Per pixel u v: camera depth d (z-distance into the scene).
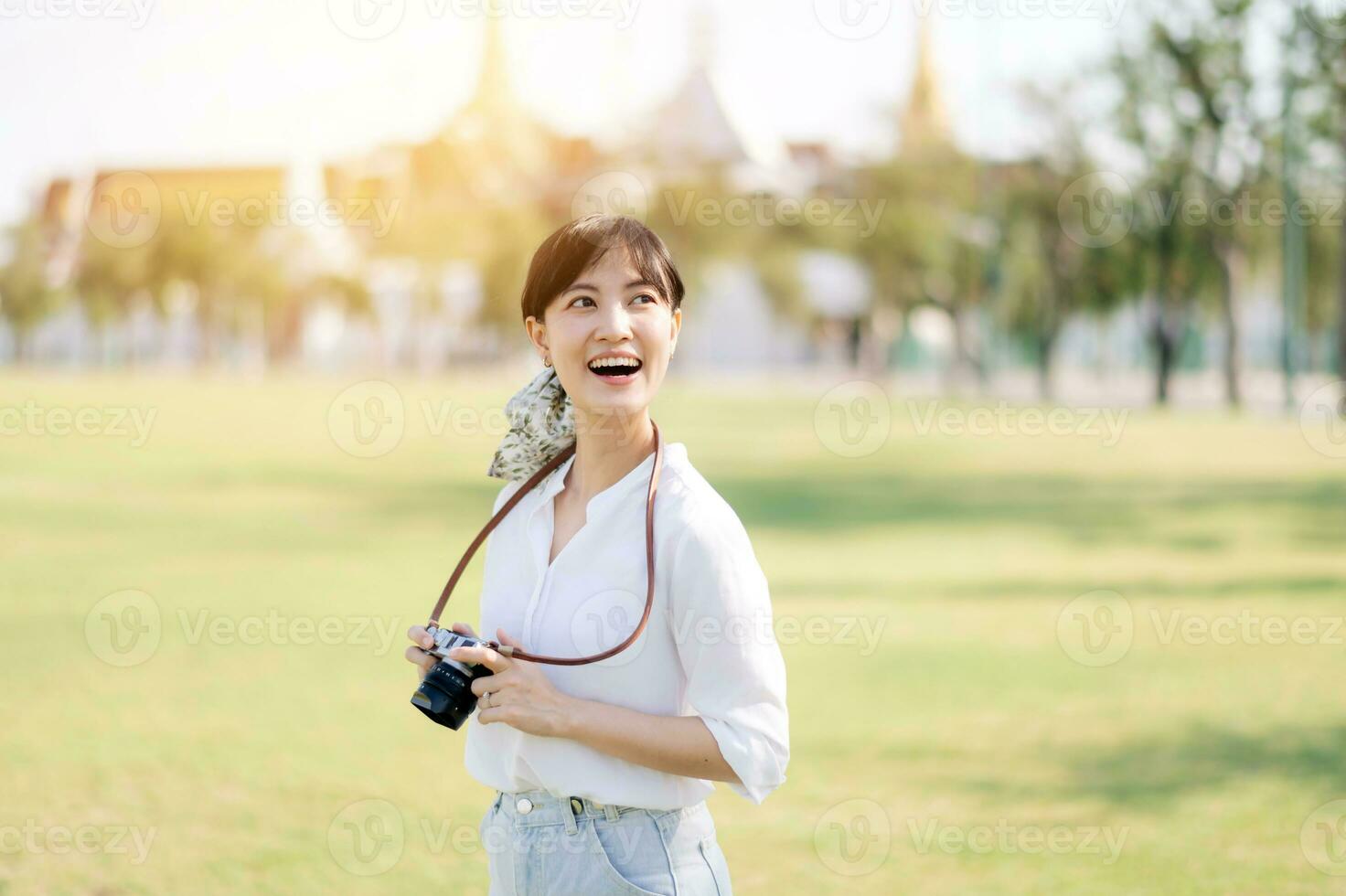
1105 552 9.55
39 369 45.53
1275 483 14.25
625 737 1.80
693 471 1.95
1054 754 4.70
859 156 39.97
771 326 44.84
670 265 1.95
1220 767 4.51
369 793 4.27
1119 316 38.31
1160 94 30.62
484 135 41.88
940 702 5.44
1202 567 8.86
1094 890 3.44
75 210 45.84
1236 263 30.34
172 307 45.38
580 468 2.00
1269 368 46.75
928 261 38.25
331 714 5.25
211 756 4.64
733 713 1.82
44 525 10.91
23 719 5.13
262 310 45.75
